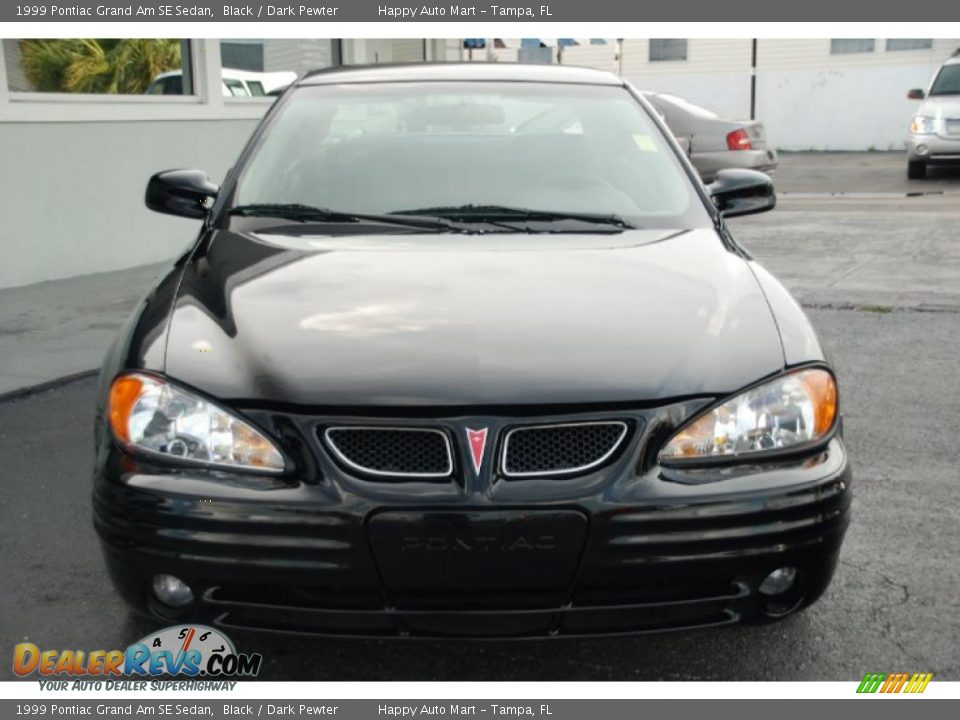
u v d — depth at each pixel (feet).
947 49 77.36
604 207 11.21
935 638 9.35
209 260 10.09
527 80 13.16
